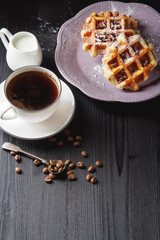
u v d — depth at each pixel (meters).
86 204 0.75
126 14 0.90
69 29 0.88
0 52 0.88
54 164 0.77
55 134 0.77
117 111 0.83
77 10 0.94
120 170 0.78
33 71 0.78
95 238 0.73
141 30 0.89
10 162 0.78
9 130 0.77
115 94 0.82
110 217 0.74
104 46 0.83
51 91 0.77
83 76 0.84
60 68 0.83
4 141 0.79
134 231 0.73
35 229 0.73
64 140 0.80
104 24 0.85
